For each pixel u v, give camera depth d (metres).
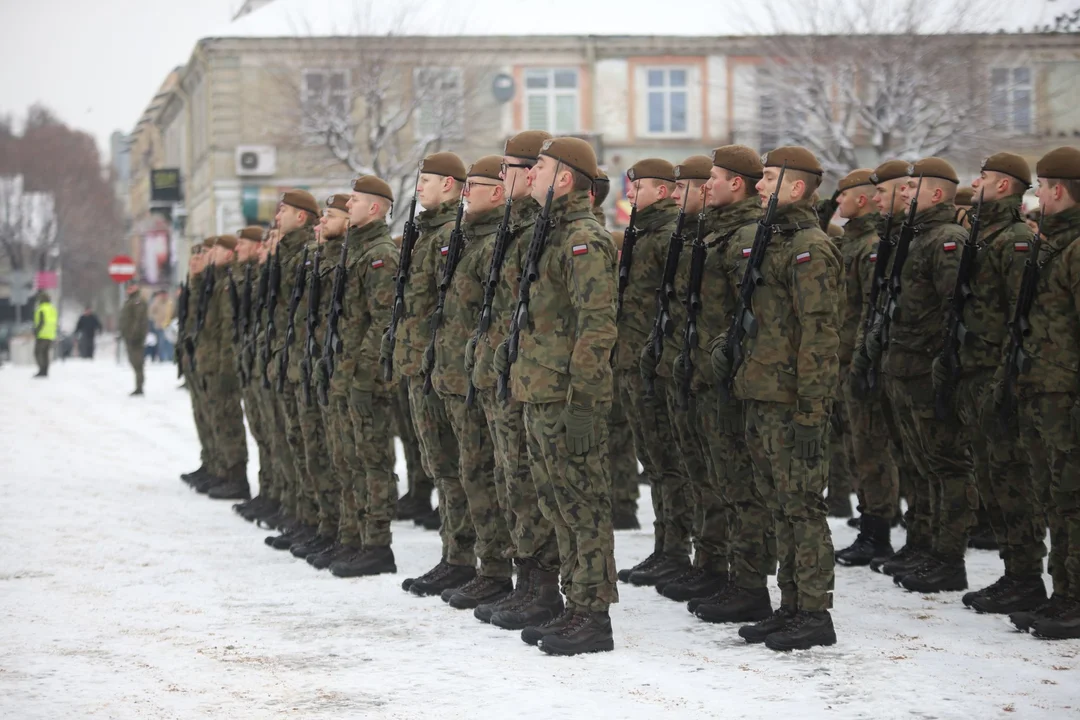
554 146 6.61
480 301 7.46
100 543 9.99
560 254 6.53
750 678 6.07
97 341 65.94
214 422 12.59
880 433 9.03
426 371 7.69
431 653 6.59
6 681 6.09
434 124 35.72
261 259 10.96
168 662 6.43
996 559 9.27
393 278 8.42
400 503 11.48
